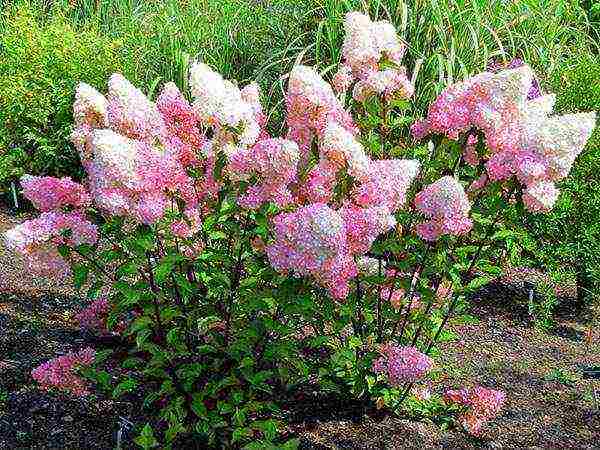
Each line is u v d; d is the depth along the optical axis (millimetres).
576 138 1600
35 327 2275
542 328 2625
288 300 1595
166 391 1743
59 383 1891
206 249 1792
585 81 2943
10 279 2592
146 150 1551
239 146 1664
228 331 1774
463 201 1610
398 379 1726
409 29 3242
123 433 1818
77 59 3451
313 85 1637
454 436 1943
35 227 1607
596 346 2525
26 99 3361
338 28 3287
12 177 3441
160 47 3750
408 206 1839
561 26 3883
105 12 4340
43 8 4273
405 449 1856
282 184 1562
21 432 1800
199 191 1759
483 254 2029
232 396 1744
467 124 1683
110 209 1531
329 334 1999
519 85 1636
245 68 3684
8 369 2037
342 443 1851
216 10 3900
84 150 1721
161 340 1813
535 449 1921
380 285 1873
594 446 1950
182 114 1757
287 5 3678
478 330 2586
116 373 2043
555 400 2166
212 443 1751
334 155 1560
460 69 3141
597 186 2580
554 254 2680
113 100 1603
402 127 2900
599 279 2586
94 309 2143
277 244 1514
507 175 1669
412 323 1980
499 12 3500
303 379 1944
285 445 1684
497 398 1956
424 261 1818
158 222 1644
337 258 1488
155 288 1729
